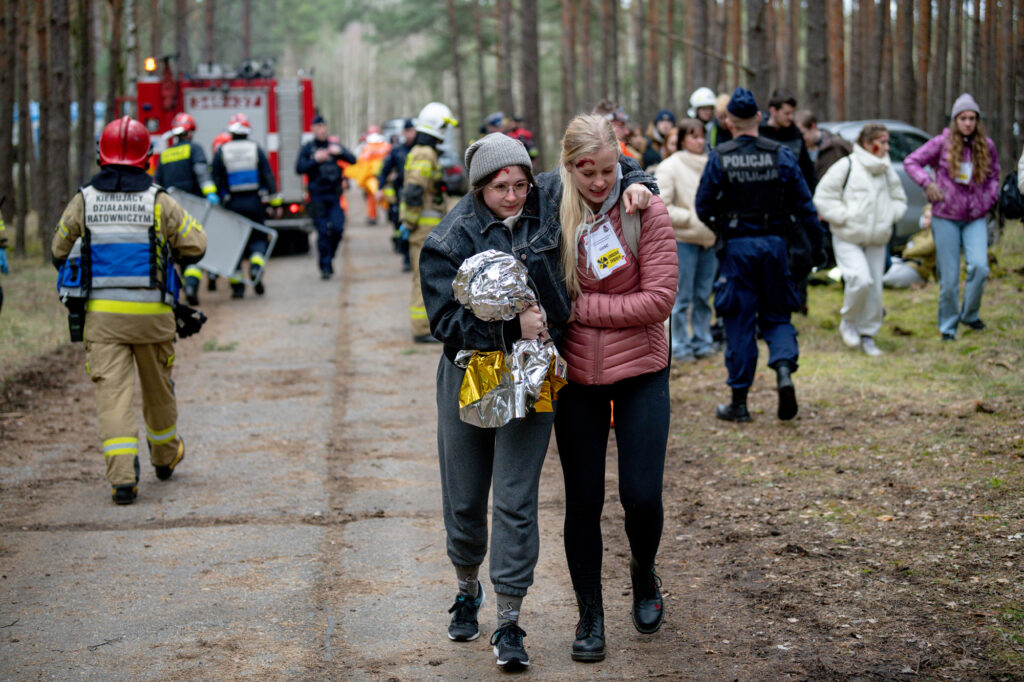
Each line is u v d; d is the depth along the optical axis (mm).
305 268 15930
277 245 17844
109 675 3619
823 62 14891
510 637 3580
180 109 17141
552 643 3852
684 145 8242
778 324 6520
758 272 6426
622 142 9086
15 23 16031
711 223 6555
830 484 5316
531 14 23156
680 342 8648
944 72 16547
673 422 6805
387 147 24031
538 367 3389
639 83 30969
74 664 3705
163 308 5621
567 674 3580
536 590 4363
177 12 33438
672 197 8211
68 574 4555
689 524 4965
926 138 12586
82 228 5520
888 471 5410
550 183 3605
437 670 3643
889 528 4617
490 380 3412
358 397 7957
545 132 61094
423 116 9914
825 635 3707
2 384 8117
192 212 12422
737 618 3922
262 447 6637
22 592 4359
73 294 5512
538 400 3447
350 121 105188
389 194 16094
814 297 10695
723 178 6324
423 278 3557
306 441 6766
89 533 5078
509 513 3543
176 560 4719
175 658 3752
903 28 15578
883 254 8195
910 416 6344
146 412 5816
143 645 3859
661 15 33844
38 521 5242
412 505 5477
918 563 4195
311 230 17359
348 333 10586
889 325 9109
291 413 7496
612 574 4473
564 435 3678
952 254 8180
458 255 3494
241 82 17172
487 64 70000
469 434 3625
